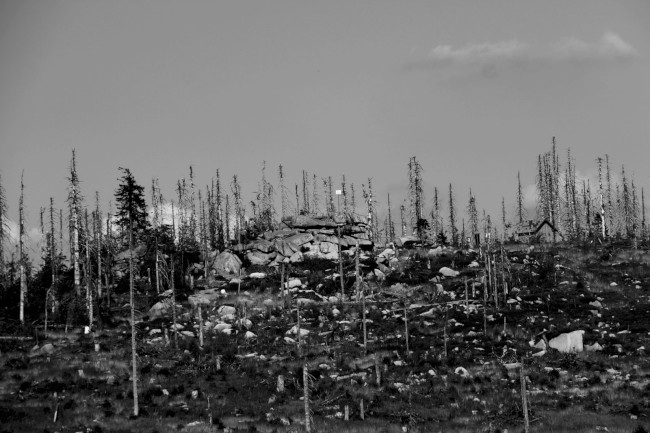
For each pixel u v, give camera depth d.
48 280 91.19
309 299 84.69
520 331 71.25
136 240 80.38
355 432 45.84
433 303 81.75
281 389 57.44
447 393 55.62
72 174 75.31
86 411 50.91
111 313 81.50
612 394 53.34
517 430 45.06
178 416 50.69
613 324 72.81
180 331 74.75
